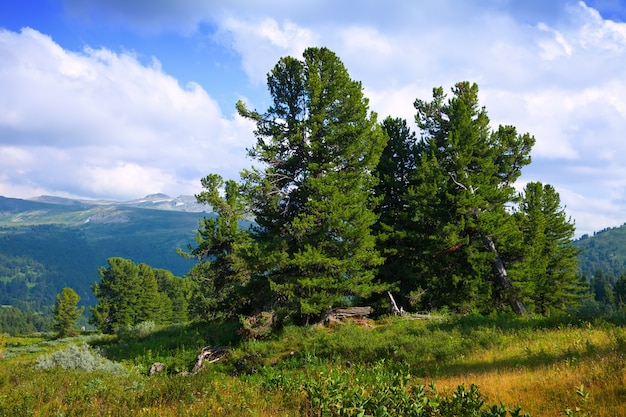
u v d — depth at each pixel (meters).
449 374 12.09
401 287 29.02
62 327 74.12
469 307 27.11
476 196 27.67
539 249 38.78
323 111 24.97
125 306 80.12
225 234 31.48
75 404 9.52
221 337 24.66
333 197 23.17
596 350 11.35
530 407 7.43
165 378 12.69
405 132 33.94
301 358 17.31
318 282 22.30
